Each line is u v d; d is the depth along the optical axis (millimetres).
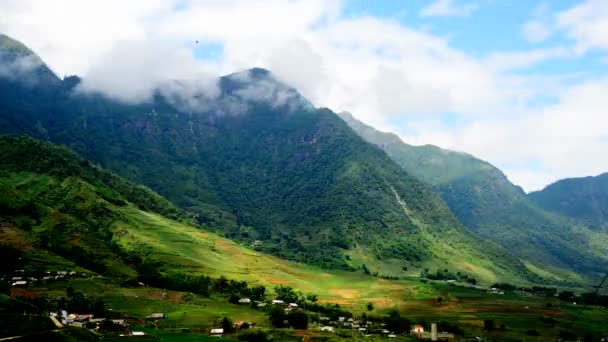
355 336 198125
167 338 168000
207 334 183125
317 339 184500
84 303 196125
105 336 164250
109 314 197875
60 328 153000
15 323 150000
